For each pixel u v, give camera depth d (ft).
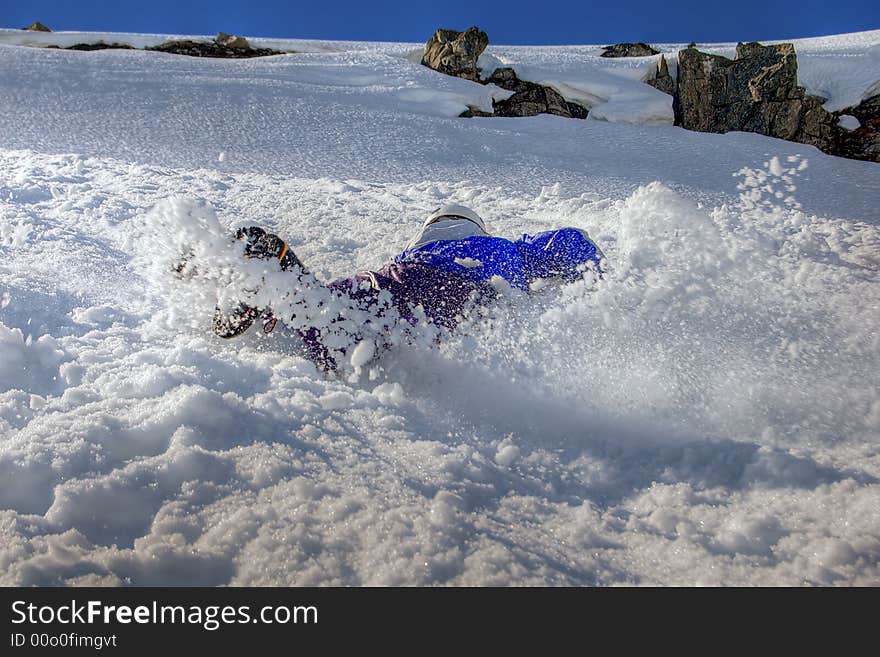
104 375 7.02
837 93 55.47
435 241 9.70
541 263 9.91
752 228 15.52
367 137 37.35
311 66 59.36
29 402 6.44
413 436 6.75
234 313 8.15
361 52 65.57
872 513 5.47
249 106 43.45
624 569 5.08
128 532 5.01
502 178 27.45
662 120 53.78
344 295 8.55
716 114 52.29
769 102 52.11
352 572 4.79
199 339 8.43
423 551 4.95
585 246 10.07
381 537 5.08
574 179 28.17
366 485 5.68
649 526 5.59
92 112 38.17
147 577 4.65
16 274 9.75
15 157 20.11
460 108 53.16
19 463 5.39
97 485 5.26
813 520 5.54
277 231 14.97
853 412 7.61
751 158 41.81
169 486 5.46
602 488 6.26
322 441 6.33
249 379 7.41
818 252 14.53
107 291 9.91
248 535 5.03
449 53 60.18
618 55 75.87
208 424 6.25
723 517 5.66
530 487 6.14
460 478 6.01
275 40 78.89
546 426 7.34
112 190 16.65
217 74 54.34
